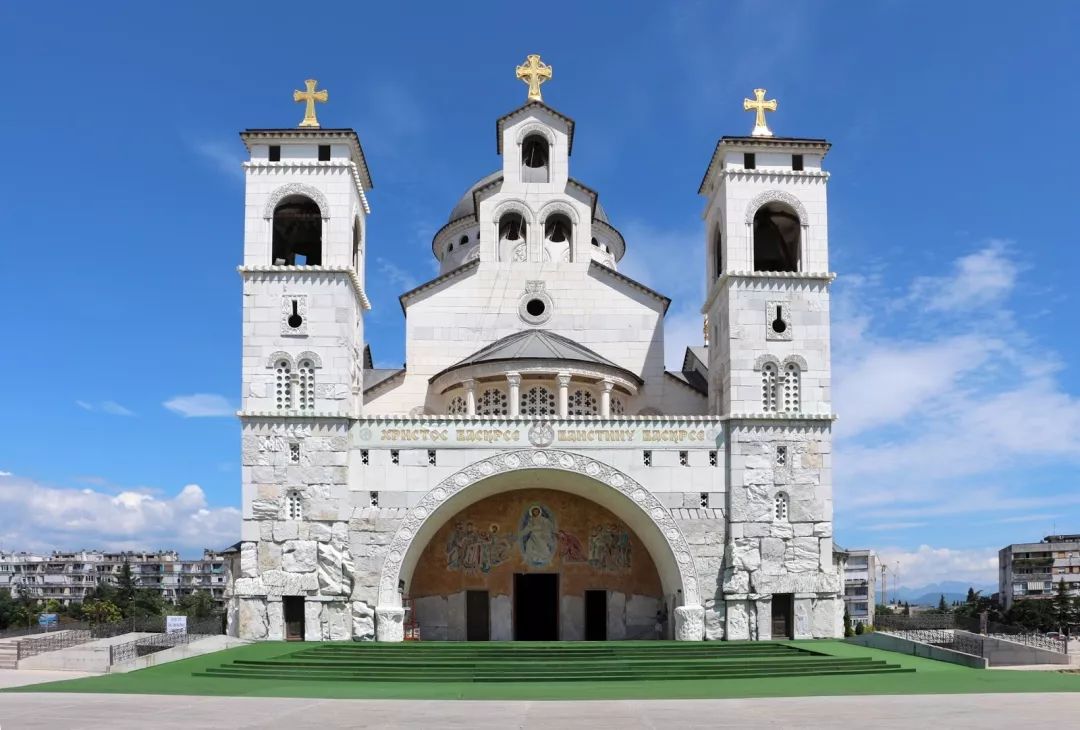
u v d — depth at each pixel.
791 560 51.97
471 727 23.42
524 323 62.81
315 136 54.84
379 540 51.44
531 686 35.69
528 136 65.75
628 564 56.75
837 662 40.78
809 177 55.88
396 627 50.53
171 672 39.31
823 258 55.19
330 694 32.34
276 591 50.47
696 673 39.06
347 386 52.88
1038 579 167.75
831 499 52.72
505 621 55.62
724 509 52.53
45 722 23.83
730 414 53.06
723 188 56.19
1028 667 46.88
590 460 52.59
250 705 28.25
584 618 56.09
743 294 54.41
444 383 59.31
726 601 51.50
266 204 54.56
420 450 52.28
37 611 133.88
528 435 52.66
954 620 68.50
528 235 64.38
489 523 56.50
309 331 53.16
